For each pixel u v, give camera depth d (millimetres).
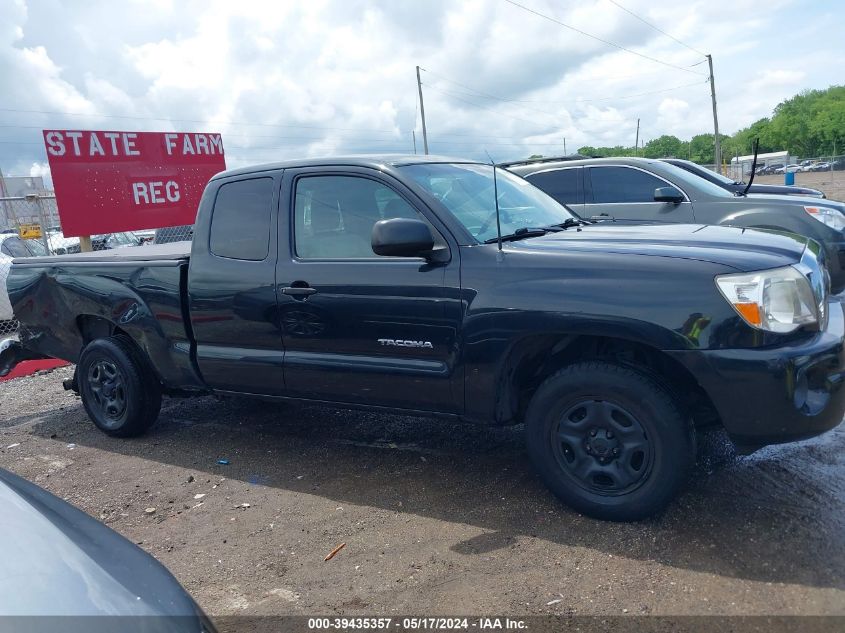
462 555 3324
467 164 4707
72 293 5395
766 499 3598
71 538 1915
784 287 3207
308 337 4234
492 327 3584
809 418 3148
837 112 80688
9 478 2312
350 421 5375
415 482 4184
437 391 3840
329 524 3750
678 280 3236
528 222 4270
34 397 6992
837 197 26516
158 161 11023
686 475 3332
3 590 1636
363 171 4152
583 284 3391
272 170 4500
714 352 3154
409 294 3828
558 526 3508
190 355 4832
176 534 3795
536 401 3600
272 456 4801
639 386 3293
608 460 3463
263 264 4398
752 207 7695
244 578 3303
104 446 5293
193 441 5223
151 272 4918
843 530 3260
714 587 2910
